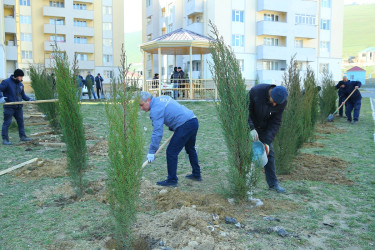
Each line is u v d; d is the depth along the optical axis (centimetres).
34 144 848
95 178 562
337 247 340
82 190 473
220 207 413
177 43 1973
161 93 2044
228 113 437
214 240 338
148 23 5216
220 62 437
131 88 326
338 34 4400
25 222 391
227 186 520
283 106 468
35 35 4888
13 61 4075
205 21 3644
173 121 511
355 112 1305
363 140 945
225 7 3631
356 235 366
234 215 404
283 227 380
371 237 360
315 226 383
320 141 934
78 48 5041
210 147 840
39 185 529
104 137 955
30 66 1178
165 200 447
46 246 335
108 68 5303
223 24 3638
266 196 482
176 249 322
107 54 5284
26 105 1789
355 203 460
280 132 587
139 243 337
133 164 323
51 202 456
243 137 431
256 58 3862
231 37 3709
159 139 491
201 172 612
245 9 3738
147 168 638
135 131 324
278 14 3956
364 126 1238
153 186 504
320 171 618
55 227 377
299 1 3944
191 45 1981
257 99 463
